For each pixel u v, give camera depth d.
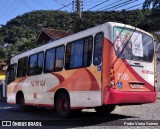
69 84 10.91
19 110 15.55
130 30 9.98
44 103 12.76
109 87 9.11
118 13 21.48
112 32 9.44
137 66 9.92
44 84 12.81
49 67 12.52
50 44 12.63
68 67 11.09
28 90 14.42
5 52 52.78
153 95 10.25
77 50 10.65
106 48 9.34
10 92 16.69
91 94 9.67
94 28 9.95
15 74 16.16
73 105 10.60
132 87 9.66
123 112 12.73
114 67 9.28
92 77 9.70
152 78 10.41
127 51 9.73
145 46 10.39
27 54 14.88
